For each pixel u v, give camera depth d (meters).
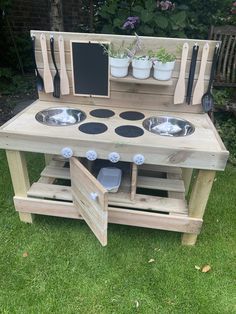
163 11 2.65
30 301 1.39
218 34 2.81
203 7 2.97
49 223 1.83
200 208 1.57
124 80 1.60
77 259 1.61
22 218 1.82
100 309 1.37
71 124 1.59
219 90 2.96
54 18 2.90
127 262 1.61
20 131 1.50
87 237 1.74
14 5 4.15
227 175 2.41
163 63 1.53
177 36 2.65
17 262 1.58
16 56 4.29
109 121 1.63
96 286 1.47
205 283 1.52
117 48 1.64
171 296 1.44
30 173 2.32
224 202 2.10
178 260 1.63
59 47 1.67
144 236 1.78
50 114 1.73
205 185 1.49
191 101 1.73
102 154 1.46
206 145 1.43
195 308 1.40
